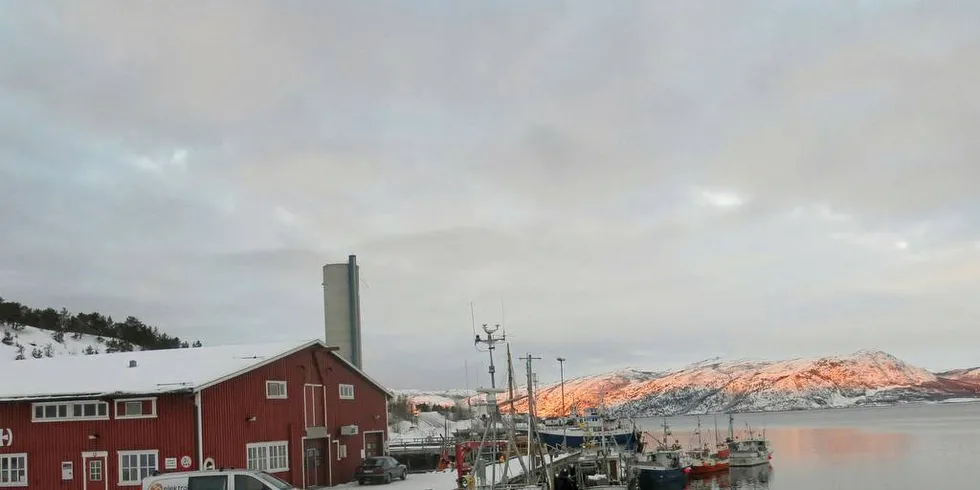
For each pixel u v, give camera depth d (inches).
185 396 1541.6
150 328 6102.4
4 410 1605.6
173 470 1519.4
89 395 1551.4
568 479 2155.5
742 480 3339.1
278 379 1781.5
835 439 6550.2
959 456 4409.5
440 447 2659.9
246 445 1641.2
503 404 1480.1
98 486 1545.3
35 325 5260.8
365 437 2158.0
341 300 2746.1
